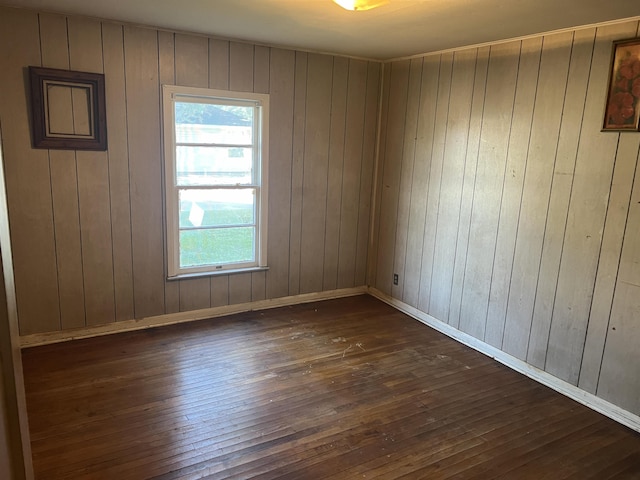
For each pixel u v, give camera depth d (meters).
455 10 2.67
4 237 0.52
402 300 4.53
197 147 3.87
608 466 2.45
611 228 2.81
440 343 3.85
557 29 2.97
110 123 3.46
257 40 3.77
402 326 4.17
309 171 4.39
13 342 0.53
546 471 2.40
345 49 4.02
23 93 3.14
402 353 3.64
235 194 4.12
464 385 3.20
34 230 3.34
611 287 2.84
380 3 2.38
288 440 2.53
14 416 0.53
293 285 4.56
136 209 3.68
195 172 3.90
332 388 3.08
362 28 3.21
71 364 3.24
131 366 3.24
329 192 4.55
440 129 3.94
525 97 3.24
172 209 3.80
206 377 3.14
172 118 3.68
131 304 3.81
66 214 3.43
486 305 3.65
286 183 4.29
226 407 2.81
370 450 2.49
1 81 3.07
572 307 3.06
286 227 4.38
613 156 2.77
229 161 4.03
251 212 4.23
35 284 3.41
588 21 2.76
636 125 2.64
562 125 3.03
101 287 3.66
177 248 3.92
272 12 2.90
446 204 3.94
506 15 2.72
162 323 3.96
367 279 4.96
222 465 2.32
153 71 3.53
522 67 3.24
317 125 4.33
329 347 3.69
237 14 2.99
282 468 2.32
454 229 3.89
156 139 3.65
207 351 3.52
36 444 2.41
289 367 3.33
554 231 3.13
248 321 4.12
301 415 2.77
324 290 4.76
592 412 2.94
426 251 4.19
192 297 4.06
